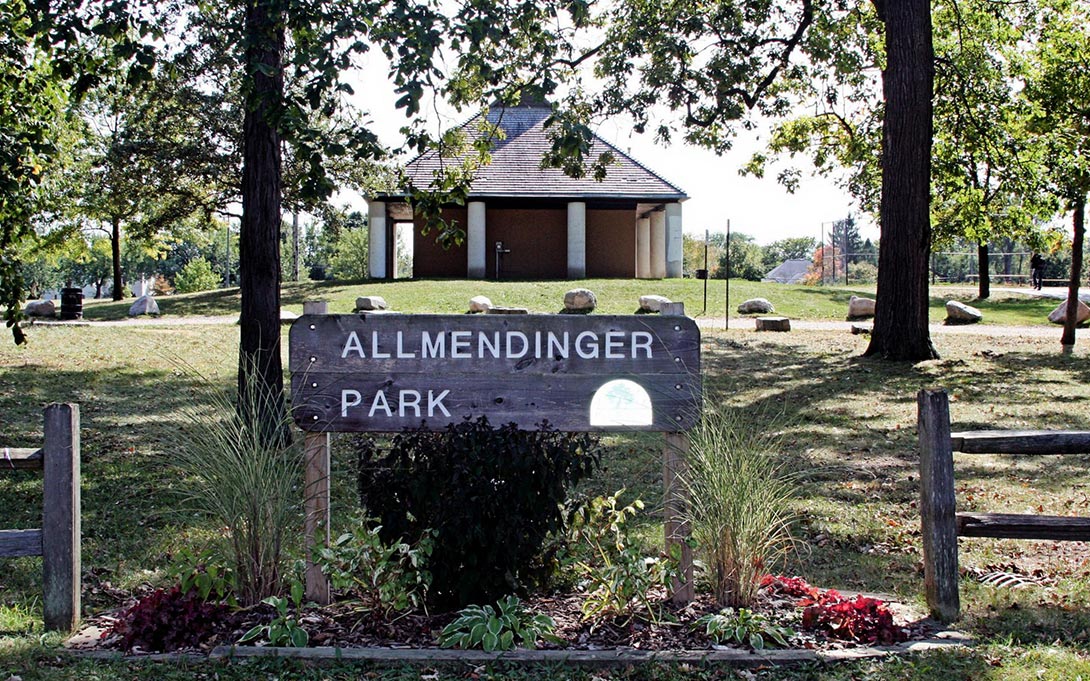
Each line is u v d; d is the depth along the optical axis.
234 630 4.54
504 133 9.95
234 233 83.00
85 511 7.59
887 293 17.75
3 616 4.98
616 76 17.86
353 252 72.12
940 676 4.18
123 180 29.73
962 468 9.52
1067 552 6.70
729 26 18.36
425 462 4.64
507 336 4.96
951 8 21.80
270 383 9.03
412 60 6.70
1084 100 18.64
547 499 4.64
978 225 25.14
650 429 4.97
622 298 29.17
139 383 14.83
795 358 18.12
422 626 4.64
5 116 8.62
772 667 4.26
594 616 4.76
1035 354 18.33
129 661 4.25
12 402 12.89
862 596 5.02
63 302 26.47
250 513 4.77
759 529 4.90
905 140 17.31
